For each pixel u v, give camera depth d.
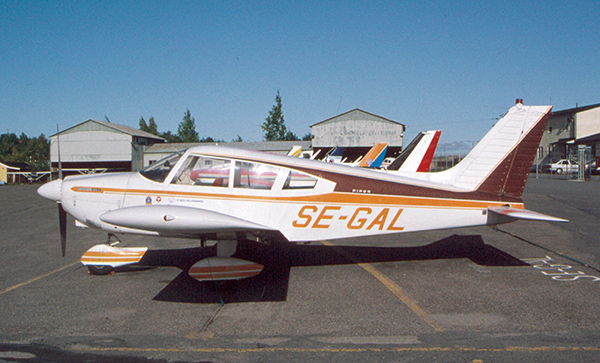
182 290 4.72
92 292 4.65
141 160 43.66
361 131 37.94
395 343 3.29
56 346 3.30
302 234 5.19
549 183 21.38
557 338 3.35
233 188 5.13
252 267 4.77
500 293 4.46
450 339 3.35
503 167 5.77
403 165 13.67
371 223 5.30
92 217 5.32
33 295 4.55
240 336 3.47
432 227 5.48
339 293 4.53
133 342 3.37
